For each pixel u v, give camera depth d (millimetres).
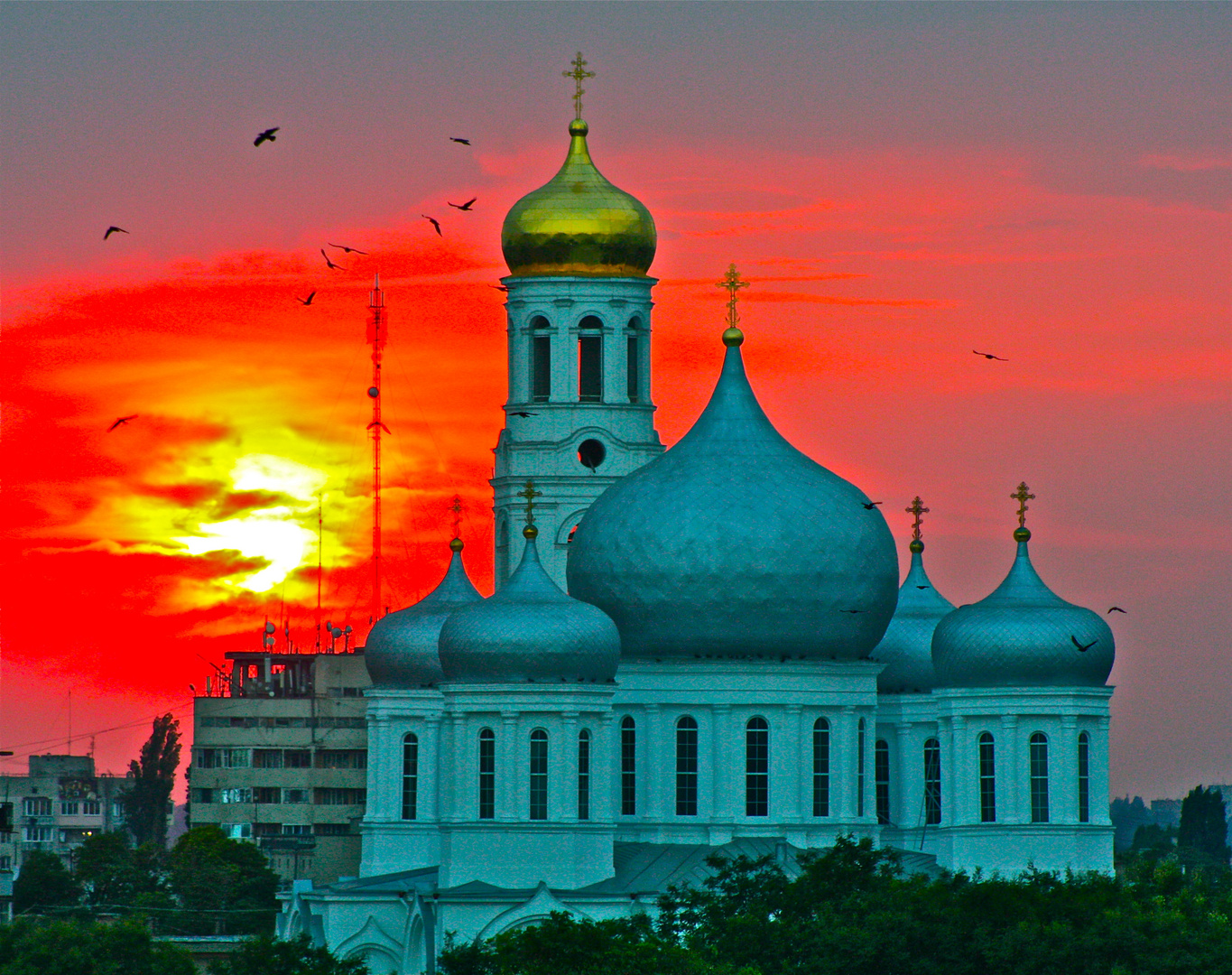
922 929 166250
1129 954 163250
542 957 168375
